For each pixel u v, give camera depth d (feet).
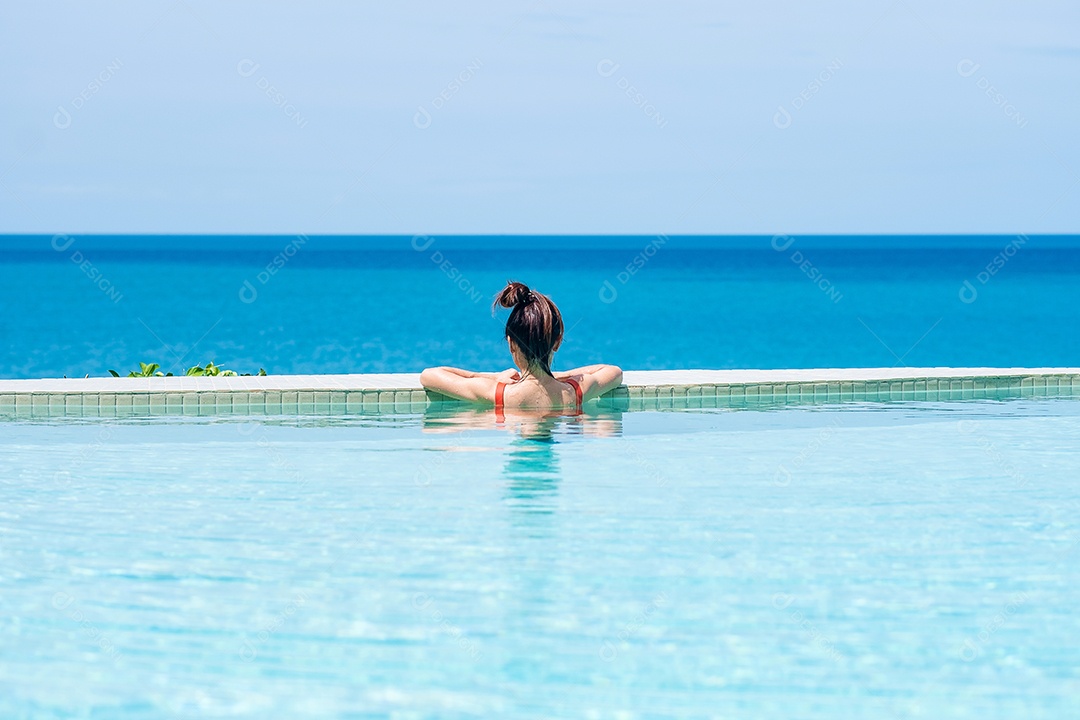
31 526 21.43
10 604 16.93
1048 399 40.78
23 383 38.32
